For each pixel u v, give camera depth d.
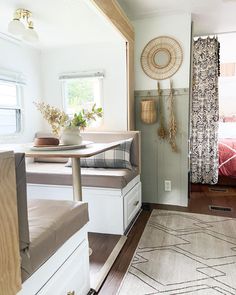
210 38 3.60
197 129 3.76
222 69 4.63
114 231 2.24
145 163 3.12
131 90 2.92
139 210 2.81
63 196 2.33
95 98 3.17
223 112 4.68
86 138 2.88
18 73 2.86
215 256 1.87
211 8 2.69
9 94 2.80
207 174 3.81
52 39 2.90
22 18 2.27
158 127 3.03
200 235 2.21
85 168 2.56
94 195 2.24
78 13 2.17
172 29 2.85
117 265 1.77
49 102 3.33
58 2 1.97
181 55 2.85
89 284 1.46
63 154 1.48
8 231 0.79
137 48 2.99
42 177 2.36
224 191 3.58
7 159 0.78
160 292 1.49
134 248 2.01
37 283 0.99
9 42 2.72
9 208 0.80
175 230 2.32
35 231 1.05
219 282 1.57
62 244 1.16
